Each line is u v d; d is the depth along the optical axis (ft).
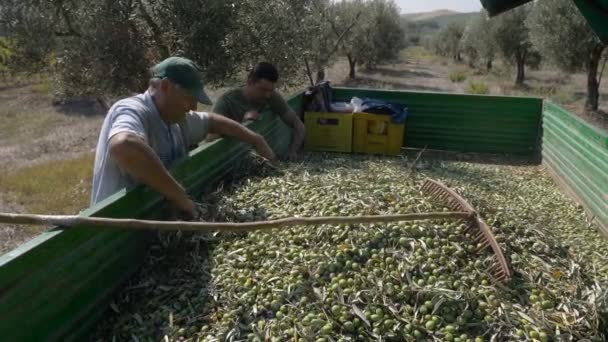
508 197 16.71
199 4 22.31
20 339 6.73
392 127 21.57
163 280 9.50
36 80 69.82
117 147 9.02
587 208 15.83
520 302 8.73
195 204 10.94
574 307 8.55
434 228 10.17
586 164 16.07
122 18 22.57
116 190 10.09
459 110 23.13
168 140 11.18
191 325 8.29
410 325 7.89
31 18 23.76
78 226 7.64
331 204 11.34
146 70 23.54
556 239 11.59
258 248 9.86
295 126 18.45
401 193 12.09
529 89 79.71
